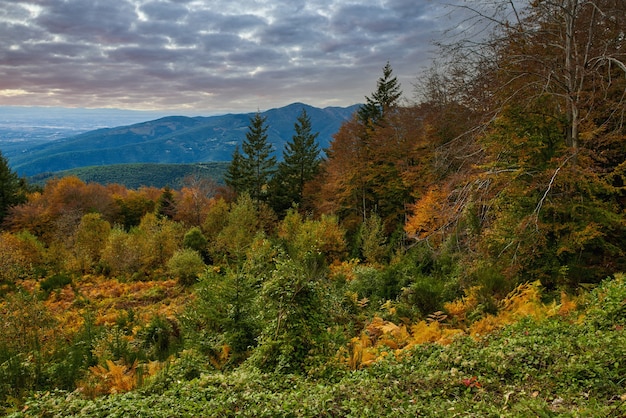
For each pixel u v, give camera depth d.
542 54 13.08
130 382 7.32
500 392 4.83
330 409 4.57
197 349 8.84
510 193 12.09
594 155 11.12
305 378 6.14
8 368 7.69
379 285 14.30
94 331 11.82
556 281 11.15
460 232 14.08
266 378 6.06
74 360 8.98
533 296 9.45
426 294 11.02
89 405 5.16
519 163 12.00
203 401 5.06
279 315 6.88
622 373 4.61
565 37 12.62
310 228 25.67
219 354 8.84
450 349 6.43
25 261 27.83
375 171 31.25
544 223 11.52
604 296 7.70
